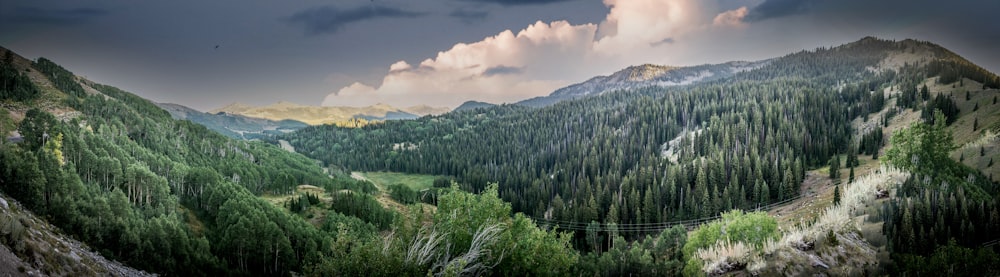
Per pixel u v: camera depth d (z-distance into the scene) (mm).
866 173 146875
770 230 66688
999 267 52469
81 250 52094
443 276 37312
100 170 96625
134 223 74125
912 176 91500
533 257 43156
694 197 154625
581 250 136250
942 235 76375
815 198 132500
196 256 74062
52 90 191875
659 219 146000
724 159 185750
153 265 66000
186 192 122688
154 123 198000
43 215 62219
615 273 87188
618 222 149125
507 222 45312
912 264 52469
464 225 43094
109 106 186875
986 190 106688
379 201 173250
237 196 105438
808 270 50062
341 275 38125
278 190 164625
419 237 41438
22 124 99125
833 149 198750
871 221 74062
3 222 30234
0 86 163375
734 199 149125
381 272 36312
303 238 94562
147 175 97312
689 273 59469
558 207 159500
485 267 41094
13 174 66250
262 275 83562
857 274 49344
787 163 163875
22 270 26328
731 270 56500
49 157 79688
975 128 170625
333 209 139500
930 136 101000
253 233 84938
